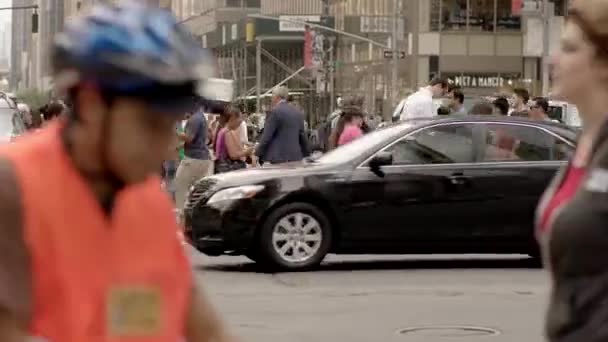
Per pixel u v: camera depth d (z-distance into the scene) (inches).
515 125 663.1
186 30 126.6
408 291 573.3
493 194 653.3
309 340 443.8
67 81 122.0
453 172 651.5
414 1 3250.5
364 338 450.0
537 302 539.8
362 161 651.5
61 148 125.1
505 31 3218.5
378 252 656.4
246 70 4532.5
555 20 2490.2
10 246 121.9
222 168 1098.1
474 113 948.6
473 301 541.6
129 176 125.2
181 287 134.3
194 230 660.7
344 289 580.4
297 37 4392.2
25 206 122.3
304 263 650.8
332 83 3612.2
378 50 3432.6
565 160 659.4
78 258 124.6
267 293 568.1
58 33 125.9
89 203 125.2
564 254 153.3
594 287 150.8
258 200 645.9
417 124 662.5
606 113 157.9
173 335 132.2
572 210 152.5
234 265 692.7
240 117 1104.8
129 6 122.3
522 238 656.4
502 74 3218.5
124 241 127.2
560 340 153.9
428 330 468.8
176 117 124.8
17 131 1120.8
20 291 122.1
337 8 4033.0
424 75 3238.2
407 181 649.6
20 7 3002.0
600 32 160.6
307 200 649.6
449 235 652.1
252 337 447.5
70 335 124.4
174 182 1070.4
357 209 646.5
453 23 3228.3
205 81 124.0
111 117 122.9
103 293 125.8
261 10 5113.2
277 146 967.0
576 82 163.6
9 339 122.3
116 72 120.0
